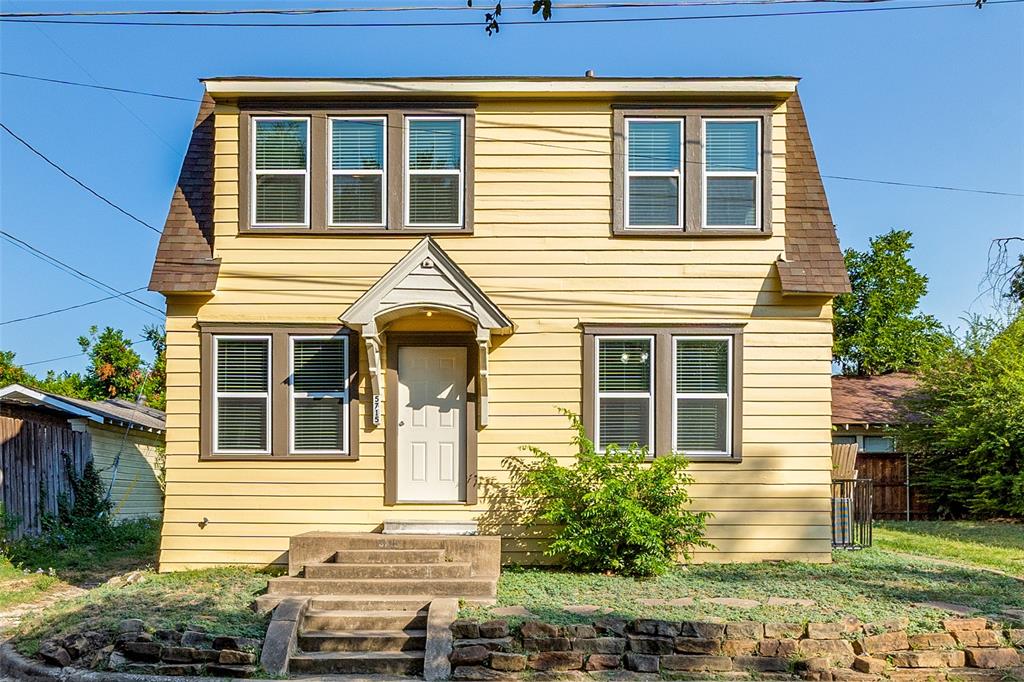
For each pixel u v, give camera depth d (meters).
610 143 12.05
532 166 12.04
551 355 11.89
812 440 11.79
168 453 11.85
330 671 8.23
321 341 11.98
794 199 12.45
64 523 16.45
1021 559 13.32
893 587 10.00
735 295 11.91
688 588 9.86
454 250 11.98
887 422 23.80
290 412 11.90
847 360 36.91
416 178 12.12
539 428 11.84
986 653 7.97
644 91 11.92
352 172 12.09
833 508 13.73
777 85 11.88
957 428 20.36
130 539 17.09
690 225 11.95
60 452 16.75
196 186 12.56
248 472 11.83
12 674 8.10
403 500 11.82
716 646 8.09
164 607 9.22
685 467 11.45
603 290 11.94
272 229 11.98
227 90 11.94
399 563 10.31
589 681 7.80
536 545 11.71
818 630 8.17
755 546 11.71
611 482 10.89
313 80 11.95
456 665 8.06
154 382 34.03
